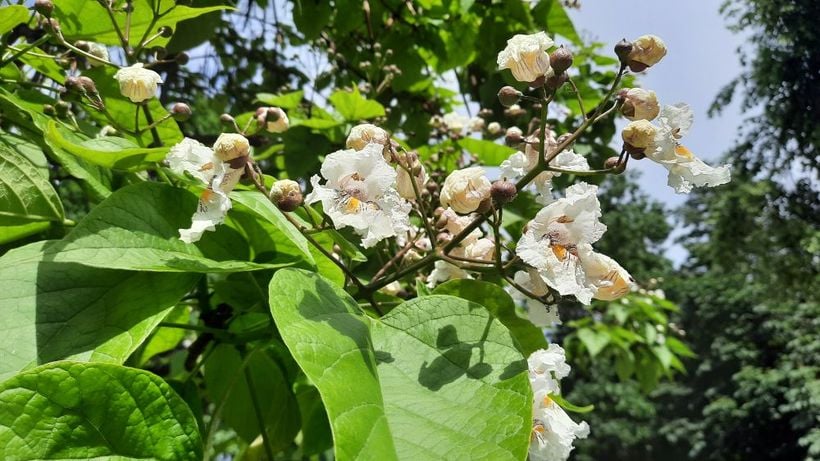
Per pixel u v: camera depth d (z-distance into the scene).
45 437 0.18
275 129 0.35
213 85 0.87
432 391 0.21
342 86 0.77
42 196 0.28
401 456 0.18
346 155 0.25
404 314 0.24
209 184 0.25
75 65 0.38
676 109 0.27
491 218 0.32
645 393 1.14
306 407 0.45
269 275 0.31
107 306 0.23
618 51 0.26
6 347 0.21
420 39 0.72
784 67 2.83
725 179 0.26
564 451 0.25
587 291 0.24
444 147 0.59
